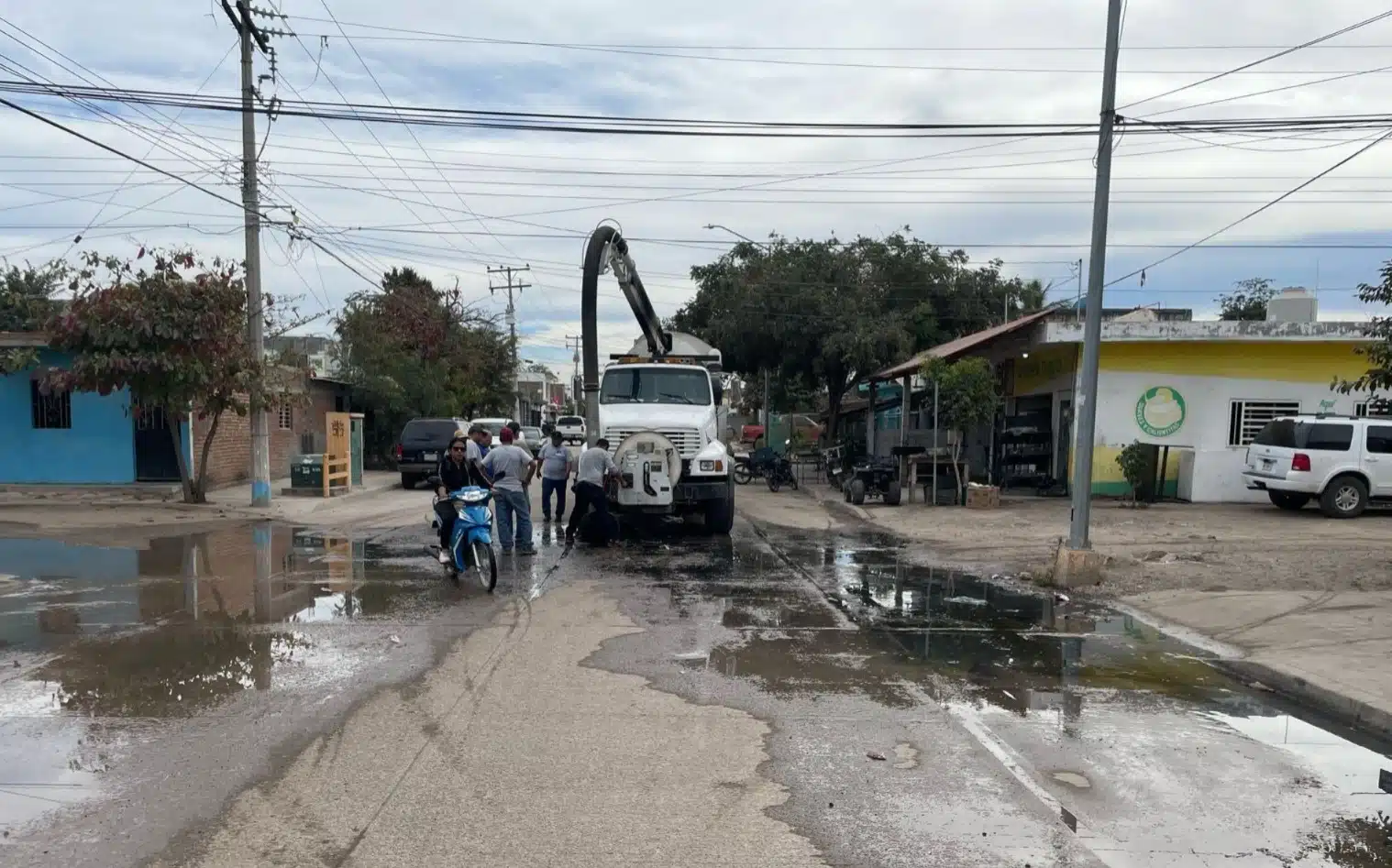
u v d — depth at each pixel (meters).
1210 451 19.56
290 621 8.70
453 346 38.31
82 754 5.32
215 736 5.63
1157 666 7.62
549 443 15.84
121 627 8.41
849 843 4.37
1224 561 12.05
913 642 8.31
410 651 7.67
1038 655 7.91
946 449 20.80
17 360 18.17
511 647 7.84
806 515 18.69
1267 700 6.76
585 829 4.46
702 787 4.98
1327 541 14.02
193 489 17.98
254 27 16.95
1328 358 20.16
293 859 4.12
